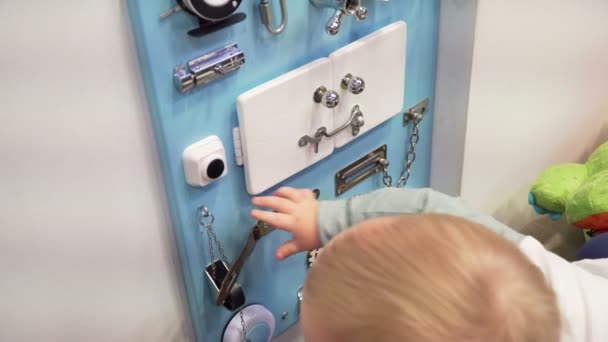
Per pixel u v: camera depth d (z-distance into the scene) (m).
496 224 0.68
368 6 0.80
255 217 0.73
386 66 0.85
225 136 0.72
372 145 0.94
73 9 0.57
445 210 0.70
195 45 0.64
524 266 0.39
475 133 1.01
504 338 0.36
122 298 0.75
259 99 0.71
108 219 0.69
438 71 0.97
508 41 0.95
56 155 0.61
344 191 0.94
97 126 0.63
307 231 0.72
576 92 1.19
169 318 0.83
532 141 1.16
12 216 0.61
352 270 0.39
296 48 0.74
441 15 0.91
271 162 0.77
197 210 0.75
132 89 0.64
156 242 0.75
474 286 0.36
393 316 0.36
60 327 0.70
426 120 1.01
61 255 0.66
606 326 0.58
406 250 0.38
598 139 1.35
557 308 0.40
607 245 0.99
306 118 0.78
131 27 0.61
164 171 0.70
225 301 0.82
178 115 0.66
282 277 0.92
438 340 0.35
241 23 0.67
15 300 0.65
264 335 0.90
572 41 1.09
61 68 0.58
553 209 1.13
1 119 0.56
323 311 0.39
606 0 1.10
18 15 0.54
